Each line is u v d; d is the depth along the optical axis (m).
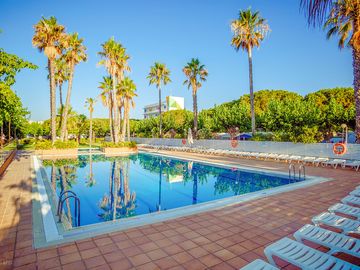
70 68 23.58
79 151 25.92
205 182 11.72
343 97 34.00
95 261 3.65
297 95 41.91
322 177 10.18
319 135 17.20
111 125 32.16
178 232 4.70
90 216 6.76
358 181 9.37
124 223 5.15
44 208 6.25
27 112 24.81
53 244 4.17
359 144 13.33
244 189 10.21
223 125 32.16
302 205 6.41
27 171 12.29
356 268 2.66
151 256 3.79
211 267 3.50
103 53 25.25
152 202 8.33
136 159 20.53
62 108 30.89
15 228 4.92
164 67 35.09
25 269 3.45
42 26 20.88
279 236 4.53
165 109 82.56
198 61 29.92
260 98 42.62
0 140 23.05
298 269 3.40
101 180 12.16
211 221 5.28
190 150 25.75
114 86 25.56
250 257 3.77
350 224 4.00
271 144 18.72
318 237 3.51
